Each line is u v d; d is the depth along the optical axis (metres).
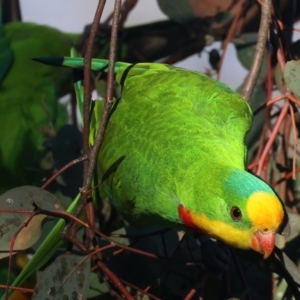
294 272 3.42
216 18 4.60
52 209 3.17
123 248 3.32
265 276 3.73
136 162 3.63
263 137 4.01
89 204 3.31
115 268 3.76
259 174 3.67
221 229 3.35
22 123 4.59
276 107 4.54
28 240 3.18
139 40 4.77
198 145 3.54
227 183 3.32
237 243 3.35
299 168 3.91
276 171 4.05
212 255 3.62
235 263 3.42
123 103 3.87
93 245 3.26
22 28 4.76
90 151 3.21
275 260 3.43
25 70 4.69
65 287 3.07
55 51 4.75
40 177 4.40
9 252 3.15
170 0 4.63
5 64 4.68
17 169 4.48
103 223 4.12
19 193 3.17
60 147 4.10
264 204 3.24
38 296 3.06
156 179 3.57
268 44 4.04
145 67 4.09
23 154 4.52
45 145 4.11
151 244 3.81
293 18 4.32
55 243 3.29
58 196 4.05
